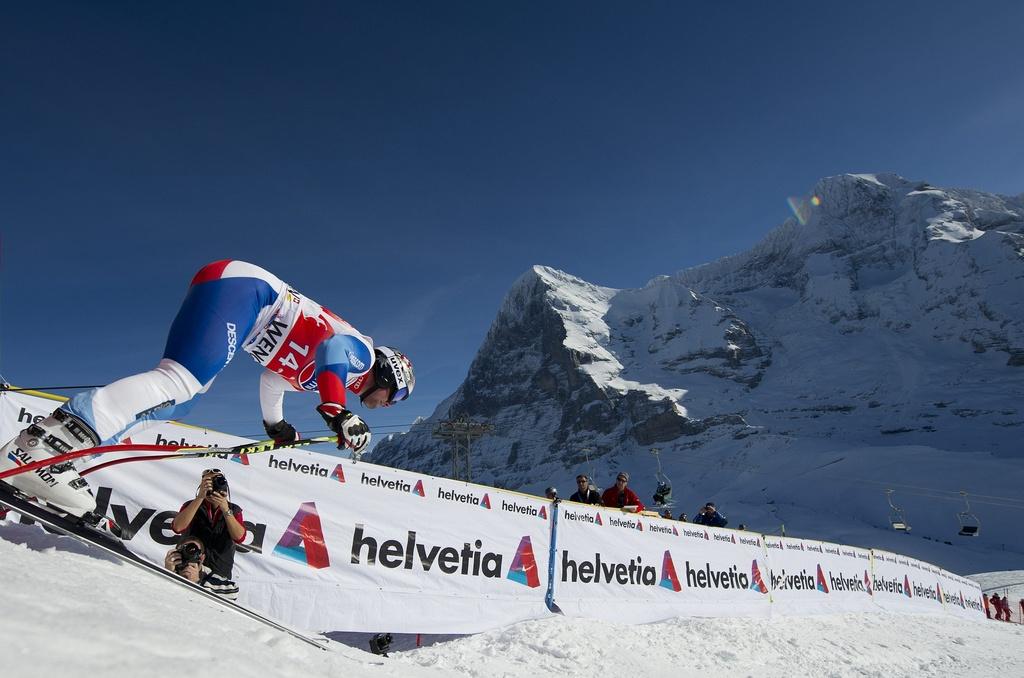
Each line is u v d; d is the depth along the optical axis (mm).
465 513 6648
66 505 2344
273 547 5387
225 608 2572
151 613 1694
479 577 6586
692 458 122750
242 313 2572
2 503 2088
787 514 77000
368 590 5793
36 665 1020
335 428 2506
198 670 1311
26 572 1605
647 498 108125
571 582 7441
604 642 6660
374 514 6008
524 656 5918
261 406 3006
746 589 10195
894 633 11469
